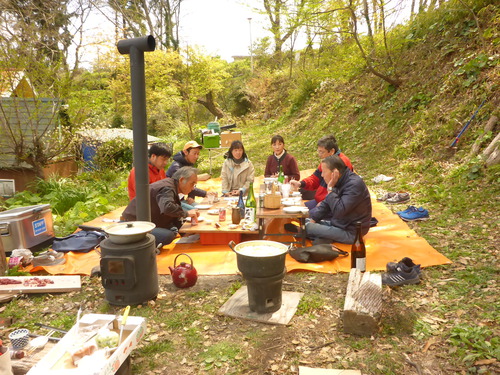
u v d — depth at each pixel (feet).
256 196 19.48
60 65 30.32
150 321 10.66
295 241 15.94
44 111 29.22
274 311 10.64
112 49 54.13
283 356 8.84
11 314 11.43
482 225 15.81
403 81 34.19
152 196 15.06
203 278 13.28
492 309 9.94
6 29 28.14
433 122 27.55
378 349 8.85
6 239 15.66
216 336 9.80
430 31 34.81
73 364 7.13
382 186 24.67
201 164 40.60
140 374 8.50
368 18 32.76
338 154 18.35
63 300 12.19
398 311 10.28
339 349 8.96
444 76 29.55
